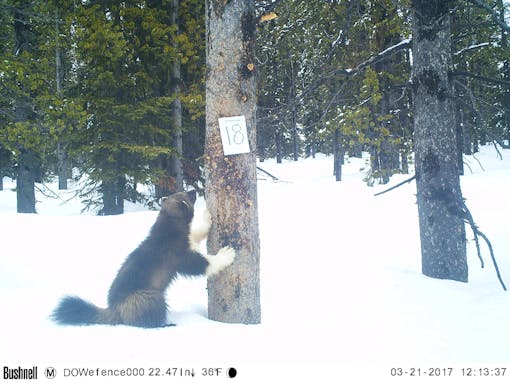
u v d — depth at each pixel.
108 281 4.63
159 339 2.85
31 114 11.01
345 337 3.21
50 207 14.72
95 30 9.95
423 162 5.32
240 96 3.29
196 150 12.45
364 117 6.06
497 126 16.61
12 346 2.70
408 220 8.26
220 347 2.80
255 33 3.37
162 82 11.51
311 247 6.49
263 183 16.73
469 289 4.82
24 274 4.80
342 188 12.50
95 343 2.75
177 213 3.33
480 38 7.14
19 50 11.50
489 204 9.61
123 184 11.45
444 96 5.21
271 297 4.28
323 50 7.77
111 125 10.40
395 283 4.76
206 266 3.23
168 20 11.28
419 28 5.21
